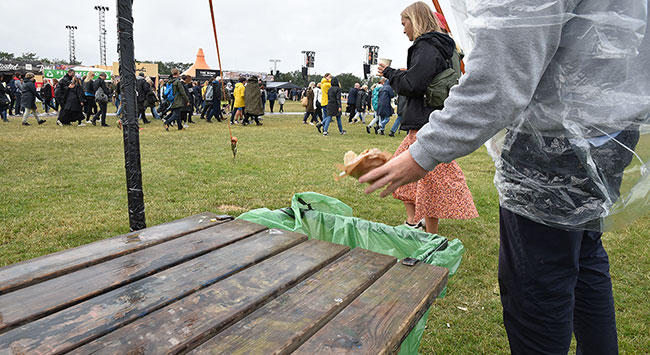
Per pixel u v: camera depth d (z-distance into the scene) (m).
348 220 1.85
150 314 0.97
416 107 2.88
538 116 1.06
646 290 2.66
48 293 1.03
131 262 1.23
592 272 1.42
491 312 2.38
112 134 10.02
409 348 1.34
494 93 0.94
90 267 1.19
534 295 1.26
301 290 1.11
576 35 0.96
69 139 8.87
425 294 1.11
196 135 10.30
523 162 1.15
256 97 13.55
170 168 5.91
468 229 3.71
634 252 3.25
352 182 5.40
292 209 1.92
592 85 0.99
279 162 6.69
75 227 3.43
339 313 1.00
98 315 0.95
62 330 0.88
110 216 3.73
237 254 1.33
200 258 1.28
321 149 8.39
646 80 0.99
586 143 1.04
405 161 1.07
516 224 1.26
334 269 1.25
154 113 15.97
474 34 0.98
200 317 0.95
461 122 0.98
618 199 1.12
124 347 0.84
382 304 1.05
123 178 5.23
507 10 0.91
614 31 0.94
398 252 1.74
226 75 42.94
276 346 0.86
